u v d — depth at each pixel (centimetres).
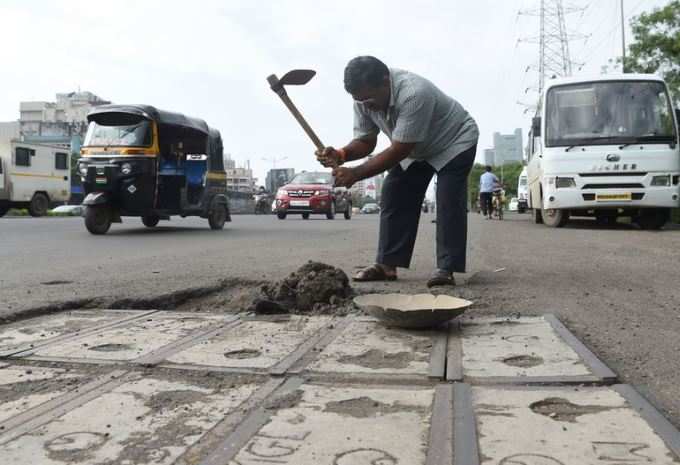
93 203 1021
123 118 1043
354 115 449
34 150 2178
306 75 386
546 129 1126
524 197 3038
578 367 240
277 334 299
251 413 197
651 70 1961
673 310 362
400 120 403
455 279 479
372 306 306
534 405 203
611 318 340
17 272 554
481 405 202
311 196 1875
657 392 223
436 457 166
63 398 213
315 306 362
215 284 457
